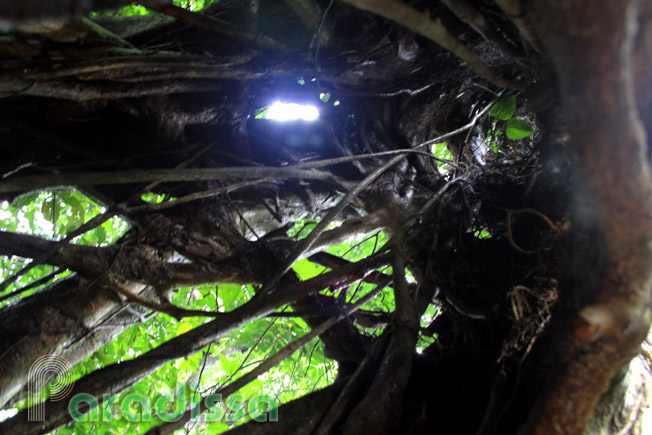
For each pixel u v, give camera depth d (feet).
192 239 10.97
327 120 13.53
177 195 11.32
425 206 12.03
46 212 15.71
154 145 10.86
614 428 7.02
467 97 14.58
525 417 7.60
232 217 11.69
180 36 10.50
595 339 5.73
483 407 8.96
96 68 8.18
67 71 8.03
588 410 6.24
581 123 4.49
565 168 9.67
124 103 10.47
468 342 10.21
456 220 12.50
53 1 3.54
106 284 10.02
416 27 6.16
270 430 9.05
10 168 9.85
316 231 10.52
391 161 11.58
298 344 9.93
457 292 10.68
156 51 9.31
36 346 9.45
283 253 11.73
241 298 16.76
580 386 6.09
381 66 11.78
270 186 12.84
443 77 12.97
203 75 9.57
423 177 14.43
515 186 12.82
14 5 3.42
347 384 9.57
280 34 10.49
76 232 9.95
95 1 6.93
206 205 11.44
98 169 10.53
